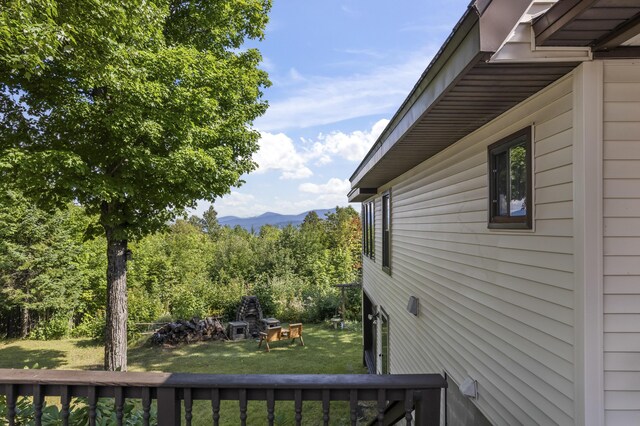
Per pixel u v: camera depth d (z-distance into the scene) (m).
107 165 8.21
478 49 1.86
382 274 9.32
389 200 8.26
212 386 1.68
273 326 15.26
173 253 23.45
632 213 2.17
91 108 7.47
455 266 4.31
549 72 2.27
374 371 10.16
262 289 19.30
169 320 16.70
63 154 6.77
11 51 5.68
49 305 14.91
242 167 10.28
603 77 2.15
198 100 8.08
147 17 7.05
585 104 2.15
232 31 10.34
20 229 14.64
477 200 3.71
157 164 7.66
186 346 14.35
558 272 2.43
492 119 3.33
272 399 1.70
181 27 9.73
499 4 1.82
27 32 5.18
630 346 2.16
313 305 18.80
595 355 2.15
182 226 34.12
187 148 7.98
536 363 2.68
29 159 6.50
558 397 2.42
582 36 1.97
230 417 7.70
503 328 3.17
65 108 7.18
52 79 7.33
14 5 4.92
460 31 2.04
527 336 2.80
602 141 2.17
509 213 3.13
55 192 7.80
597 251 2.16
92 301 17.19
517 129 2.91
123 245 9.59
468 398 3.90
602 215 2.17
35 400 1.73
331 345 14.27
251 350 13.66
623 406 2.15
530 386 2.75
